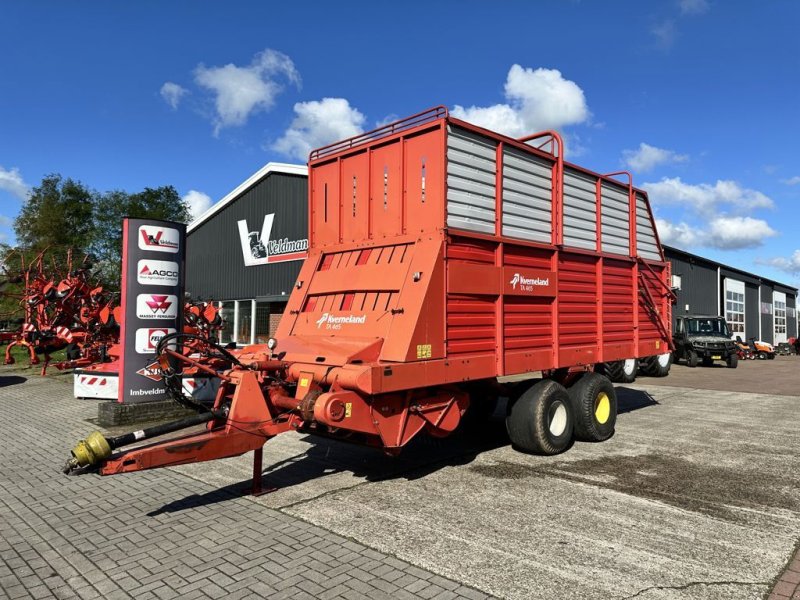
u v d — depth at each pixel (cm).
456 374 580
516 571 383
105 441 439
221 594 355
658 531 455
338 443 769
